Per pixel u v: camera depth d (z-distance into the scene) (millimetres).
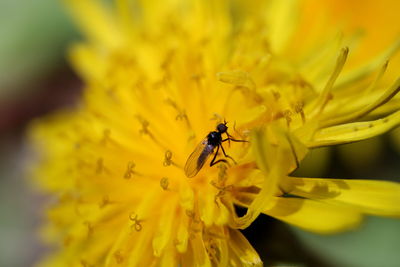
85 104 69
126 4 70
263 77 61
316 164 70
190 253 58
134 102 64
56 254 73
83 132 66
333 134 56
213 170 59
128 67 67
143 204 59
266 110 58
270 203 55
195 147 60
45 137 77
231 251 57
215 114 59
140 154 62
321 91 58
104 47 76
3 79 95
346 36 68
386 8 70
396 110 57
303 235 70
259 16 68
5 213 102
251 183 57
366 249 76
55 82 102
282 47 68
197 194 59
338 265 73
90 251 62
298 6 70
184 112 60
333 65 61
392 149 77
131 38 70
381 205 54
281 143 52
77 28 93
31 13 93
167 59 64
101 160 62
